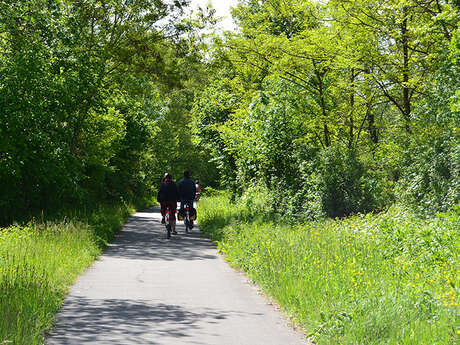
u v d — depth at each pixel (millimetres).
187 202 19719
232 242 14328
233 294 8867
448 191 14922
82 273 10695
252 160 23516
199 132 32156
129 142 37062
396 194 16750
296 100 24719
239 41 22531
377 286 7609
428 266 9328
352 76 23141
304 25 22531
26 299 6945
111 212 24625
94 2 25391
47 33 19875
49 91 18906
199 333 6398
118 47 25781
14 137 18344
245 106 28562
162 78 26984
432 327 5723
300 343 6062
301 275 8766
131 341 5984
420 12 17859
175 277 10516
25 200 20672
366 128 25578
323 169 17938
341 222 15641
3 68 18062
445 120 15750
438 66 16844
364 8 18750
